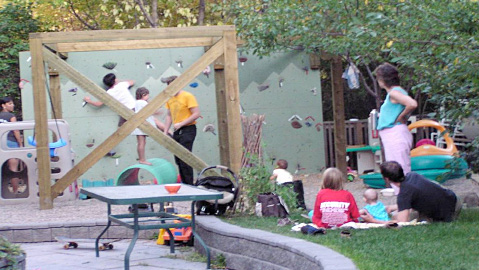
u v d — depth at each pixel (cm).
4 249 580
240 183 892
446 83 810
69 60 1415
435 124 1169
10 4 1888
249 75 1455
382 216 776
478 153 876
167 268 718
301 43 1212
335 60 1314
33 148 1173
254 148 917
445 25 774
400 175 720
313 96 1478
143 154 1278
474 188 1072
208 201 848
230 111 1016
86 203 1140
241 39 1267
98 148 1062
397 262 527
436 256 548
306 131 1475
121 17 2014
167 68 1443
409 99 832
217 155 1455
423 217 741
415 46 807
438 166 1127
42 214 1016
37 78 1055
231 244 712
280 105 1466
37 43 1052
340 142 1329
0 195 1160
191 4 2025
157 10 1997
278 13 1111
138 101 1310
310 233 672
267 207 847
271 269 633
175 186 730
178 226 731
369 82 1777
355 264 513
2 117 1288
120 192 758
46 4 1959
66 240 857
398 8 851
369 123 1362
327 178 733
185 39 1130
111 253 816
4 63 1756
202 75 1451
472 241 610
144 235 919
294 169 1468
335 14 1034
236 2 1302
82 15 2120
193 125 1076
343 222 718
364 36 828
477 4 770
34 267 731
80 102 1424
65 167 1192
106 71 1426
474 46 754
